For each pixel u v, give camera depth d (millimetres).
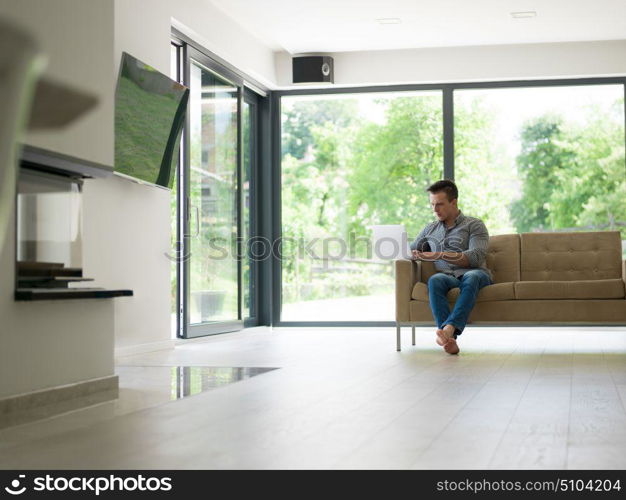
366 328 7867
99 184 4852
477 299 5176
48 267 2936
